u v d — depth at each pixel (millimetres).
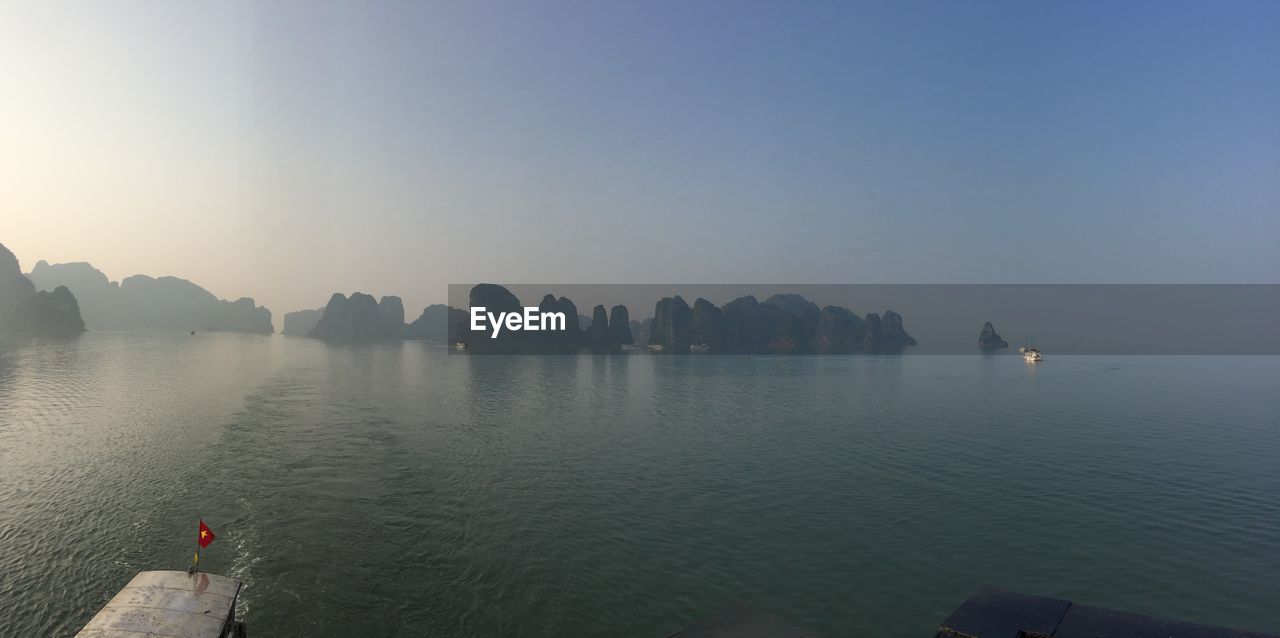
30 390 119500
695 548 43688
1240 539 46250
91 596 34969
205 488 55562
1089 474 65438
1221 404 129375
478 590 36719
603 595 36312
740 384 177500
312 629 31938
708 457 72562
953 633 27516
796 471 65875
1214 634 26328
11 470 60531
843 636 32375
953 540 45812
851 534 46781
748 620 33062
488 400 128625
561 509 51938
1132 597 37219
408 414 104000
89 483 56500
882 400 135625
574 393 146625
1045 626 27703
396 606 34594
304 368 199625
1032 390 161000
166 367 179875
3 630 31281
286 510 50188
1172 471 67062
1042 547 44469
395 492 56062
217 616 26922
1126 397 143250
